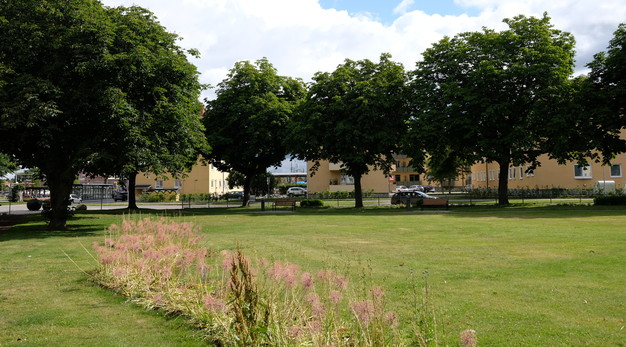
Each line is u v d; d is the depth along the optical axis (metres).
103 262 7.70
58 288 7.27
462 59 31.77
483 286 7.02
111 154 17.77
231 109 35.12
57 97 15.95
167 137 19.94
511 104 29.36
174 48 23.67
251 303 3.87
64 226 18.59
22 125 16.36
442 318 5.29
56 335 5.04
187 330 5.16
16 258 10.41
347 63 35.12
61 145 18.39
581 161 30.02
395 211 28.62
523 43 30.62
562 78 28.97
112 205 46.84
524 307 5.83
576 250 10.60
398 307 5.76
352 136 31.45
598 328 5.00
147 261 7.08
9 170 52.72
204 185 65.75
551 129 27.78
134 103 18.58
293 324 4.17
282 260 9.46
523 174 51.97
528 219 20.09
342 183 61.03
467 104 30.50
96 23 16.88
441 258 9.79
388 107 32.03
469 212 25.89
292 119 35.59
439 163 36.91
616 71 27.86
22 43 16.20
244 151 35.44
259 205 40.41
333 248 11.59
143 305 6.15
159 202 53.91
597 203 29.17
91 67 16.42
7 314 5.84
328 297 4.54
